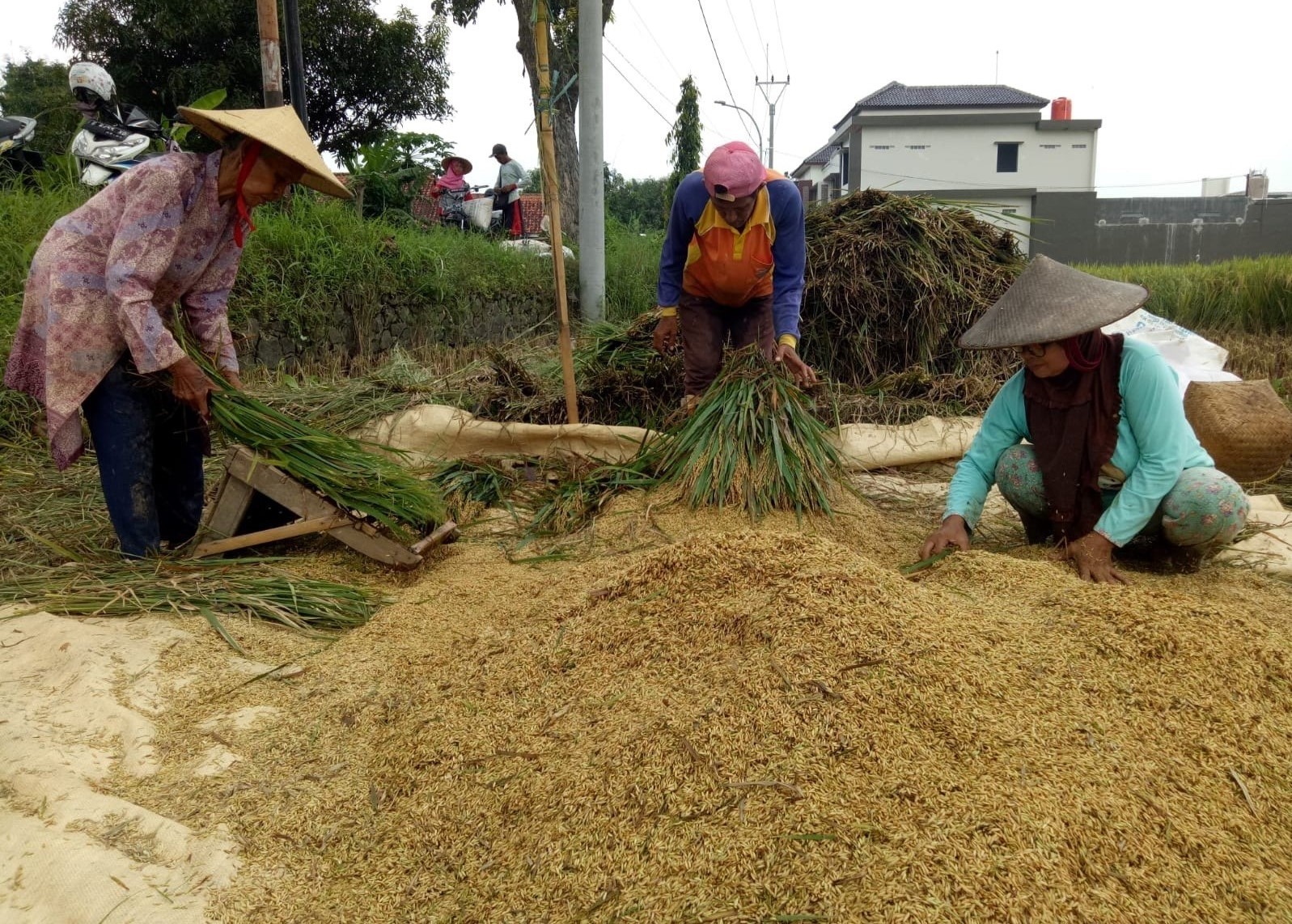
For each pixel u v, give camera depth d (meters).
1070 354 3.15
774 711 1.96
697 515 3.82
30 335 3.32
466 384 5.94
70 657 2.75
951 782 1.77
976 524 3.52
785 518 3.79
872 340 6.45
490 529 4.19
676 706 2.07
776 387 4.10
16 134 7.42
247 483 3.58
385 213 10.93
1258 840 1.79
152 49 17.55
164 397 3.53
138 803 2.13
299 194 8.36
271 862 1.94
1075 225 36.00
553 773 2.00
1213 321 11.43
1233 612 2.39
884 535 3.85
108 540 3.72
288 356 7.15
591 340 7.09
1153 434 3.11
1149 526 3.39
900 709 1.95
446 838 1.94
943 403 5.98
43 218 6.02
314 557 3.79
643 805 1.83
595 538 3.77
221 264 3.54
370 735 2.35
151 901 1.79
